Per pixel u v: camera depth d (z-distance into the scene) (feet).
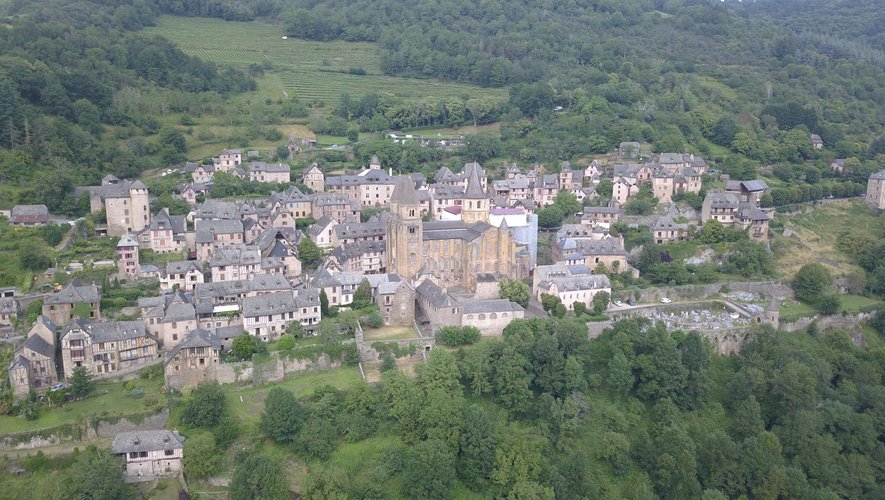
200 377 614.34
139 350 632.38
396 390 606.14
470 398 647.97
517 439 583.99
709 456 627.05
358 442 581.12
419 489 541.34
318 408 583.58
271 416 565.94
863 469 644.27
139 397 596.29
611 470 615.98
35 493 514.68
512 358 649.61
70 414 569.23
